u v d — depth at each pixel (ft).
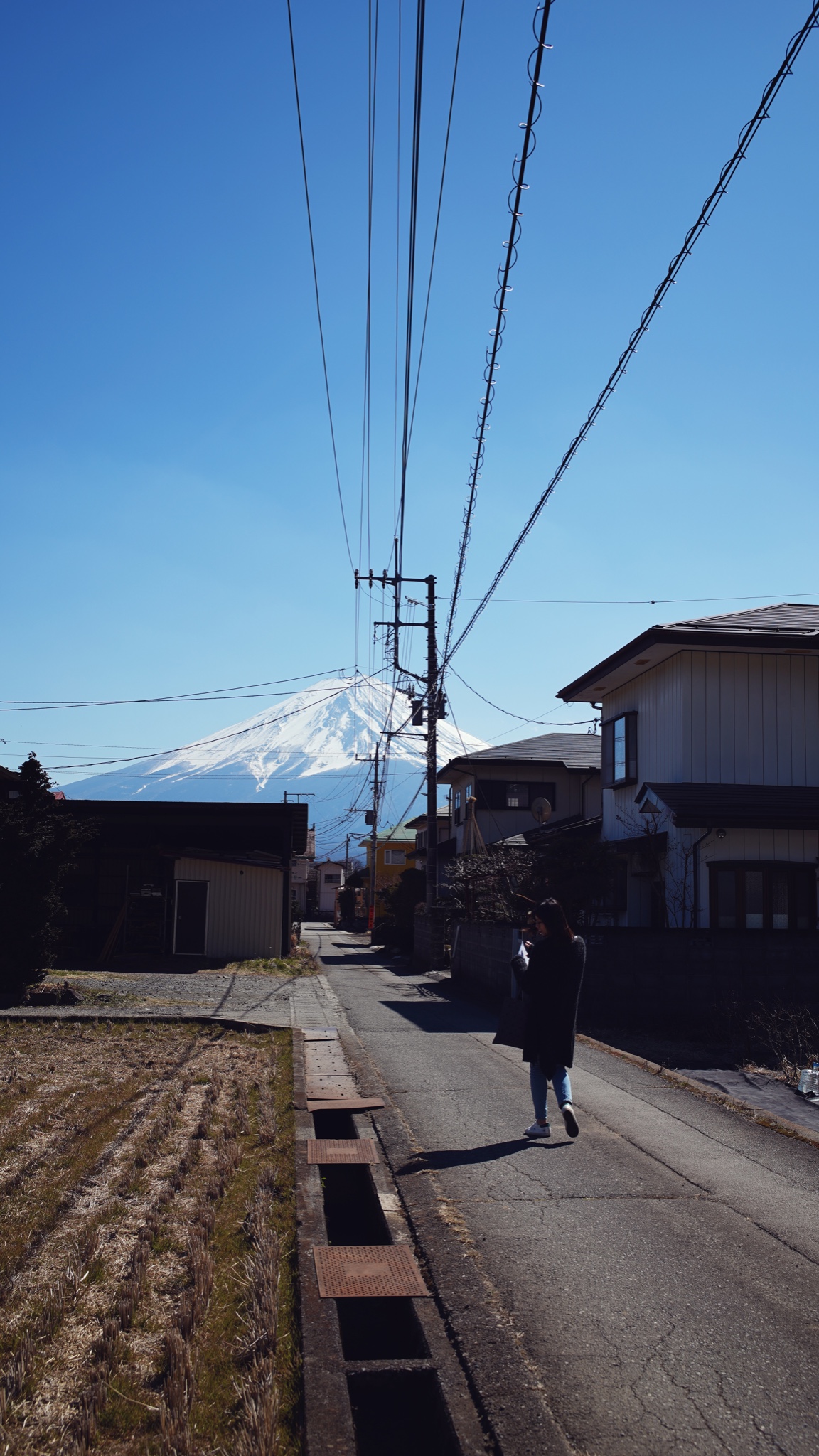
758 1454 9.72
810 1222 16.16
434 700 77.51
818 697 53.16
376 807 165.48
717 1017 37.58
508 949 47.67
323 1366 11.14
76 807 77.10
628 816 60.49
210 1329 12.30
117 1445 9.77
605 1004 38.11
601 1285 13.64
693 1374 11.22
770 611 59.41
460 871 69.97
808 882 48.32
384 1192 17.67
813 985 38.58
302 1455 9.53
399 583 64.13
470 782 105.81
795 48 14.85
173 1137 21.26
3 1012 43.39
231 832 86.28
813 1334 12.25
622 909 59.26
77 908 77.66
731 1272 14.14
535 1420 10.23
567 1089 21.02
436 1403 10.97
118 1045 34.50
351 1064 30.73
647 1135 21.59
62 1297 12.86
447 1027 39.93
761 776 52.24
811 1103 25.77
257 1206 16.11
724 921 47.47
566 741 113.80
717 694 52.49
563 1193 17.60
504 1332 12.23
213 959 75.46
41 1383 10.89
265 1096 25.72
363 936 163.84
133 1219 16.03
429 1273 14.10
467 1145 20.86
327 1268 14.10
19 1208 16.46
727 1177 18.54
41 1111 23.61
